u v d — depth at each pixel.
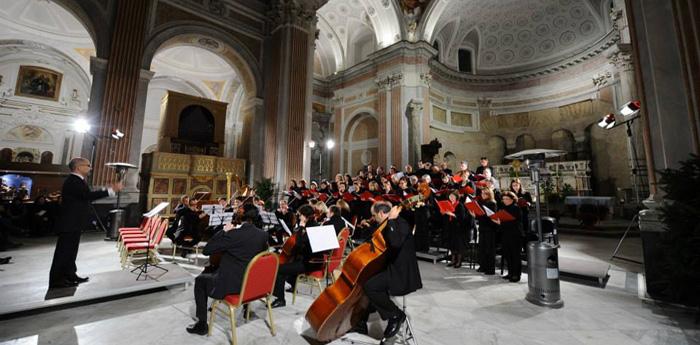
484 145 18.36
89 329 2.82
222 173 9.97
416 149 13.94
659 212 3.68
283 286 3.56
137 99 8.52
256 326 2.97
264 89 11.58
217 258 3.12
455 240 5.53
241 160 10.55
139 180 9.16
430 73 16.80
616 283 4.43
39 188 12.94
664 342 2.64
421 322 3.08
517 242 4.61
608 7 14.40
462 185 6.02
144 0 8.89
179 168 9.09
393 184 7.20
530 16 17.17
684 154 3.60
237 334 2.79
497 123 18.45
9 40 13.83
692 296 3.22
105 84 8.05
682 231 2.97
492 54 18.95
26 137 16.19
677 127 3.68
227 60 11.73
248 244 2.77
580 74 15.92
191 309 3.33
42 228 7.66
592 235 9.55
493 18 17.91
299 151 10.95
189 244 5.50
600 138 14.81
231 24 10.98
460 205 5.51
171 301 3.55
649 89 3.96
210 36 10.41
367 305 2.82
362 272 2.48
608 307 3.49
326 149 18.89
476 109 18.64
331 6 16.91
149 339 2.66
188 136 10.38
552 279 3.55
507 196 4.81
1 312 2.87
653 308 3.45
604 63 14.86
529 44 17.89
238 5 11.20
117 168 7.03
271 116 11.13
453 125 18.00
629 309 3.42
